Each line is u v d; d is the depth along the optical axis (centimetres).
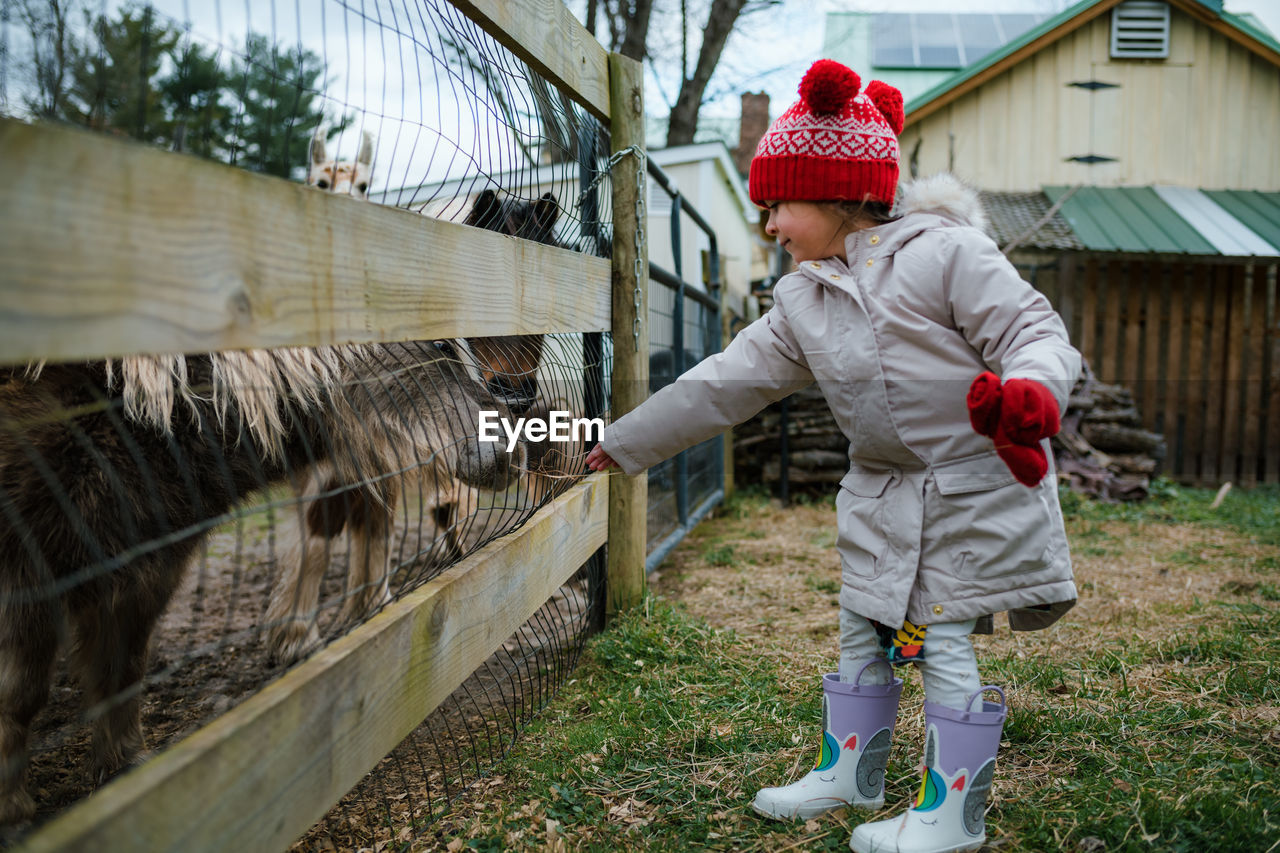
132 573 207
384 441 283
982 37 1502
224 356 220
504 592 215
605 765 219
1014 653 308
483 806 203
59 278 86
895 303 174
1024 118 1073
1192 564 481
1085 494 718
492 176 224
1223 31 1041
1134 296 966
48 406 190
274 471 253
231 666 323
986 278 167
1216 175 1065
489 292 199
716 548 531
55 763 247
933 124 1080
